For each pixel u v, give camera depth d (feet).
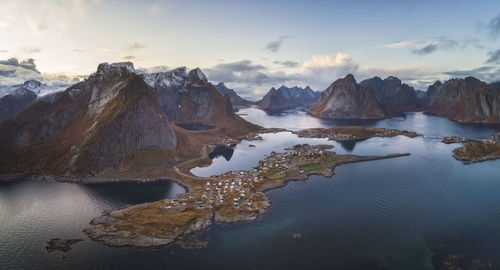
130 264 353.72
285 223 455.63
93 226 439.22
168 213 479.82
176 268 346.13
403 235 419.54
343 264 355.36
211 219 464.65
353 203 528.22
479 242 399.03
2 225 447.83
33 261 358.23
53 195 574.56
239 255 371.97
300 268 347.56
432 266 351.05
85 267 348.18
